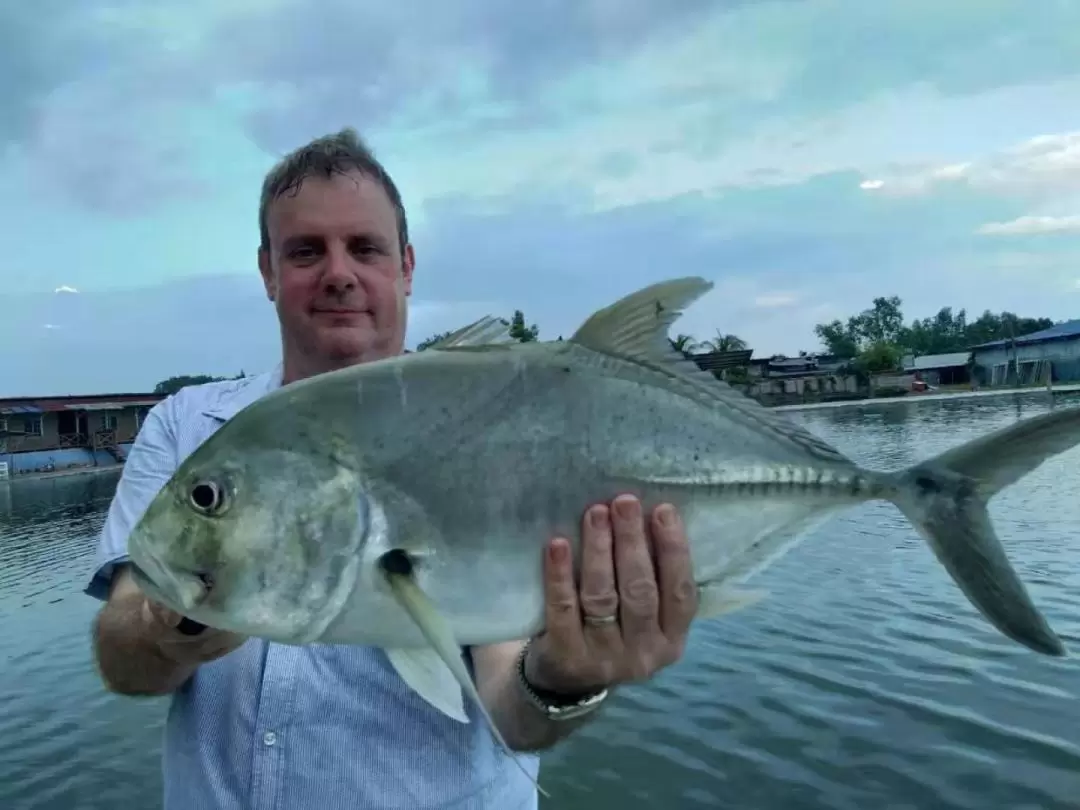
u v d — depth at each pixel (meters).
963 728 2.39
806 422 15.41
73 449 16.91
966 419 13.75
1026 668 2.76
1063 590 3.54
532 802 0.95
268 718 0.83
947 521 0.77
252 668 0.85
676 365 0.76
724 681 2.89
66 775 2.58
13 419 16.77
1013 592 0.74
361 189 0.94
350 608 0.67
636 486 0.71
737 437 0.76
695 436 0.74
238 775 0.83
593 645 0.68
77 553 6.68
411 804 0.82
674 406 0.74
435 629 0.63
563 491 0.69
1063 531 4.68
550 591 0.67
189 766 0.85
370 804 0.82
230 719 0.84
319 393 0.69
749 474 0.75
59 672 3.57
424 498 0.67
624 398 0.72
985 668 2.79
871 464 8.48
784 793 2.15
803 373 28.00
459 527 0.67
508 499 0.68
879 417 15.82
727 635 3.34
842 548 4.68
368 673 0.83
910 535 4.87
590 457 0.70
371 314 0.95
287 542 0.66
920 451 9.36
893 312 40.16
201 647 0.73
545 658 0.70
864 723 2.48
